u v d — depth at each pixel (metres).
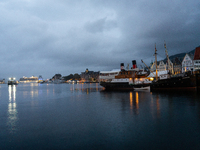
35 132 13.66
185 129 13.45
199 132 12.74
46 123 16.28
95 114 19.77
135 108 22.70
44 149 10.52
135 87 61.22
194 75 49.81
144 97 34.88
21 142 11.66
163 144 10.80
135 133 12.83
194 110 20.25
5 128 14.85
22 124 16.06
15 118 18.61
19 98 41.12
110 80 71.31
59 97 42.50
